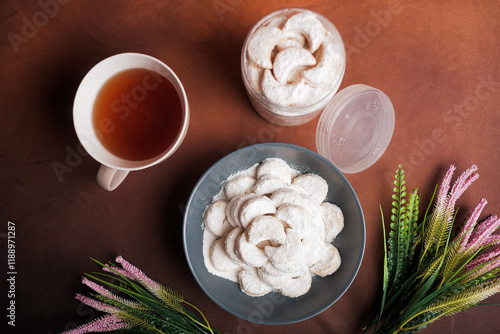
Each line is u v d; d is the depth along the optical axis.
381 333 0.48
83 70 0.50
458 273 0.47
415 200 0.48
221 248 0.46
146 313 0.46
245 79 0.42
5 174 0.50
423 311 0.45
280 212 0.44
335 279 0.47
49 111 0.50
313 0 0.49
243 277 0.46
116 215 0.50
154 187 0.50
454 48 0.50
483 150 0.51
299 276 0.46
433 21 0.50
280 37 0.41
